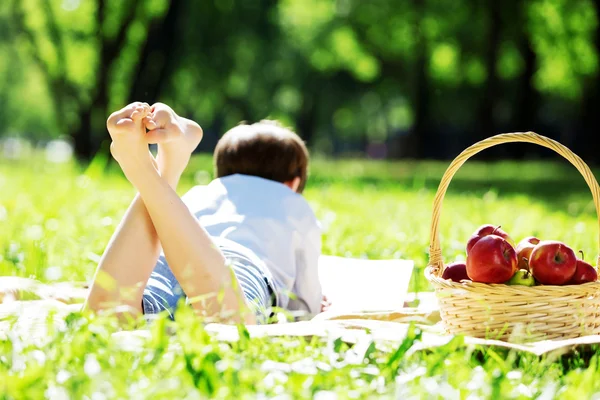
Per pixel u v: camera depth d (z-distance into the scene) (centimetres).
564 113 4912
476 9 3244
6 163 2303
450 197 1434
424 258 627
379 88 4331
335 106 4556
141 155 354
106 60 2834
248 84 3950
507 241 394
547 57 3469
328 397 241
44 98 4684
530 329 357
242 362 271
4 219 777
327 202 1175
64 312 339
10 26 3347
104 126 2859
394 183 1852
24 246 627
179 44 3125
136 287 343
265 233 444
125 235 363
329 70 4175
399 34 3597
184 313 299
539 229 891
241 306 342
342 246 696
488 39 3262
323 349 301
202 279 359
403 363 287
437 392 252
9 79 4353
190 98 3681
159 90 2834
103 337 288
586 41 3191
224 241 425
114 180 1478
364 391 257
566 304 357
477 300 362
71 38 3116
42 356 278
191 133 383
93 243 659
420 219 959
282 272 441
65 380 251
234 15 3228
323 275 523
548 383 280
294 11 3703
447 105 4347
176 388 244
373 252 692
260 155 483
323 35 3688
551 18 3173
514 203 1296
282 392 251
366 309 436
